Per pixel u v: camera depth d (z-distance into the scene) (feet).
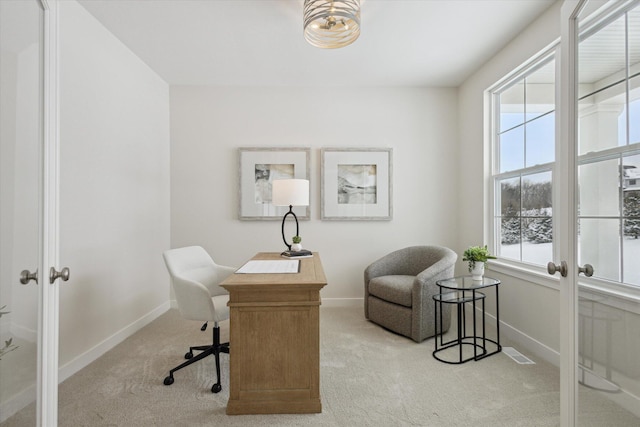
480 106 10.70
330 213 12.17
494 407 5.89
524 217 8.83
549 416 5.61
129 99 9.56
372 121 12.35
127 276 9.39
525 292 8.43
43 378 3.90
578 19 4.27
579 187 4.25
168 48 9.47
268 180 12.13
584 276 4.16
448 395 6.27
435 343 8.13
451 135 12.38
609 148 3.87
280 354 5.76
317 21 7.53
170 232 12.05
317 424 5.44
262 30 8.52
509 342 8.79
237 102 12.17
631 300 3.54
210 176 12.12
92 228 7.95
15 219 3.56
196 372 7.23
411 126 12.39
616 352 3.70
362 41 9.02
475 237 11.09
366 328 9.90
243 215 12.08
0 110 3.36
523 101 8.97
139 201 10.08
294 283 5.66
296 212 12.17
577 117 4.28
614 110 3.83
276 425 5.42
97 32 8.12
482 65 10.53
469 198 11.50
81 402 6.07
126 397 6.23
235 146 12.17
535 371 7.17
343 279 12.28
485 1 7.31
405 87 12.37
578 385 4.24
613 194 3.78
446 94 12.38
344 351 8.27
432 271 9.01
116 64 8.92
